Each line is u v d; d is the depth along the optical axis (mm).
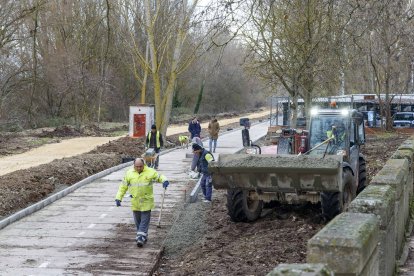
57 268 9859
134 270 9797
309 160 10570
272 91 29703
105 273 9617
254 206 12367
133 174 11484
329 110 13617
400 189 8094
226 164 11070
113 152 26188
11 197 14695
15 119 46375
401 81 38469
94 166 21469
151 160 20109
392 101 36625
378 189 7059
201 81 74125
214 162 11180
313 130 13570
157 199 15461
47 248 11055
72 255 10633
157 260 10391
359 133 14289
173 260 10719
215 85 77438
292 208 13203
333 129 12734
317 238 4539
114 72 52719
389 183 7605
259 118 66750
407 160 10039
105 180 18953
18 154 28766
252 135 38844
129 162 23141
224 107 81875
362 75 41375
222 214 13438
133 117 32250
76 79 46469
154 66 31062
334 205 10891
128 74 56750
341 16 14773
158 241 11625
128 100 59562
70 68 46781
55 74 46750
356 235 4578
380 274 6164
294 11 18672
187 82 71625
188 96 77250
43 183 17219
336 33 17141
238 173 11062
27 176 17469
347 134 13250
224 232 11703
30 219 13383
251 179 11078
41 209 14453
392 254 7027
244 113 80500
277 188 10992
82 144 34156
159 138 21531
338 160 10445
